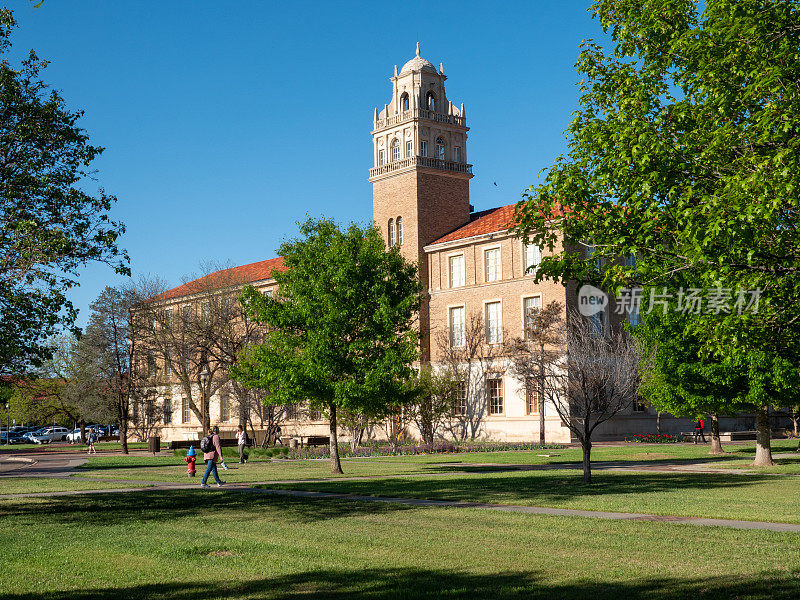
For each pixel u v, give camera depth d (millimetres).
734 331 14750
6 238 19672
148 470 39000
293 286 34938
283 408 62969
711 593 10727
